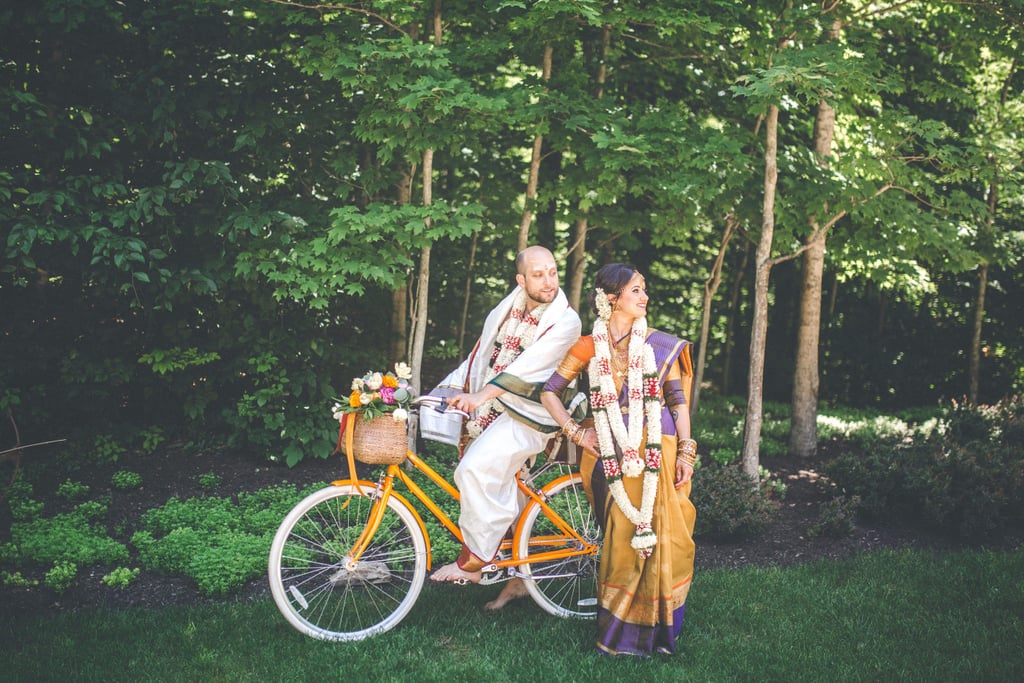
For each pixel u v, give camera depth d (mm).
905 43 7441
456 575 3652
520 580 3908
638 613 3379
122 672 3211
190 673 3219
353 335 7625
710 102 7602
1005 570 4387
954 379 10109
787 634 3609
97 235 5625
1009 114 7934
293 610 3496
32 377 6191
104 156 6180
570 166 6496
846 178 6363
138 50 6320
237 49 6387
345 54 5582
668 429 3439
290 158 6770
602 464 3428
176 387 6340
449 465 6227
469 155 7359
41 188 5844
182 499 5496
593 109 6047
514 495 3639
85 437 6145
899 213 6203
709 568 4652
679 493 3447
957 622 3725
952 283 9922
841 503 5387
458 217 5734
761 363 5977
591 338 3482
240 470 6039
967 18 6660
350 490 3596
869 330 10680
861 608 3900
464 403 3416
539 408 3605
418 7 5898
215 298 6535
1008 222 8961
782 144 7727
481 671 3227
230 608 3836
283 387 6512
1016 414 6609
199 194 6082
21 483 5387
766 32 6445
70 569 4219
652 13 5566
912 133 6254
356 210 5734
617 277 3396
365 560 3770
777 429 8320
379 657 3357
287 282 5656
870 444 6203
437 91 5387
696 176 5785
